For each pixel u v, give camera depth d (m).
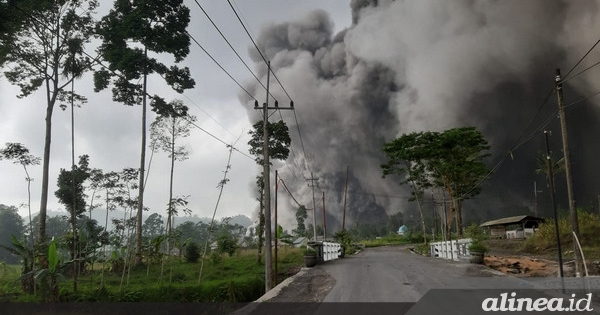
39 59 25.62
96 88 38.47
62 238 23.45
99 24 26.95
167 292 19.42
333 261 32.50
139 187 35.41
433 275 18.77
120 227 28.67
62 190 31.53
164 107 33.84
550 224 36.44
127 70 37.72
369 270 22.61
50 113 26.12
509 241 47.31
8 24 23.48
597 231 33.34
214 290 21.08
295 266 32.09
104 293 18.28
